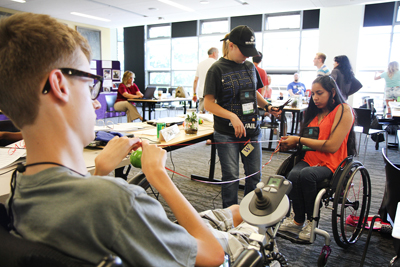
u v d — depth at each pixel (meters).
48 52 0.42
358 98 7.81
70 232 0.40
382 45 7.40
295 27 8.36
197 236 0.55
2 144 1.51
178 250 0.48
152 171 0.61
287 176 1.87
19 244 0.38
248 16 8.85
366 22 7.40
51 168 0.44
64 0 7.08
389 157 4.18
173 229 0.48
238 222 1.22
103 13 8.40
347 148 1.85
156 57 10.88
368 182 1.85
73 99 0.46
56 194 0.42
